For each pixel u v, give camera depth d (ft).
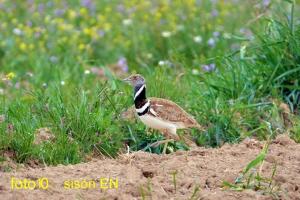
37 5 70.79
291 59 48.26
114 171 36.40
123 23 67.15
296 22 50.85
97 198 32.94
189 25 65.05
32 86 54.34
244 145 40.73
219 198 33.12
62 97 45.29
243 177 35.53
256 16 55.57
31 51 63.05
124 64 59.67
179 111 41.14
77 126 42.32
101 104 44.57
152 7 69.51
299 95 47.67
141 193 33.47
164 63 54.19
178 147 42.93
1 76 53.21
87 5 70.49
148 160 38.45
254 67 48.80
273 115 45.37
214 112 45.44
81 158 40.78
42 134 41.50
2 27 66.54
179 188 34.50
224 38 57.62
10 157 39.60
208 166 37.14
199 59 57.31
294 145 40.86
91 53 63.21
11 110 43.45
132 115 44.16
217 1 68.80
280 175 35.81
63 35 65.41
